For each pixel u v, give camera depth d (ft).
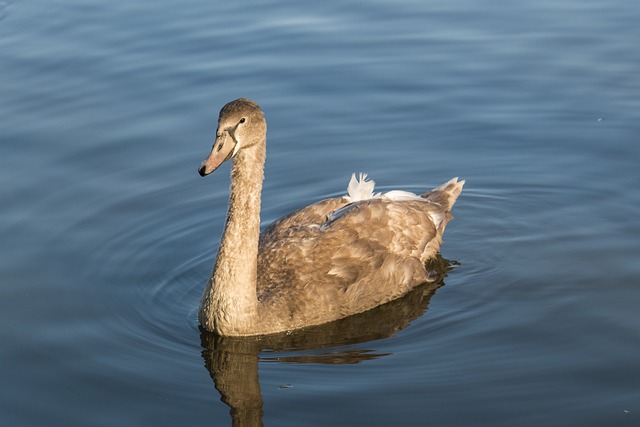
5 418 38.09
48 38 69.46
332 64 66.59
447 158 58.75
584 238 51.34
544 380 39.73
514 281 47.85
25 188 54.90
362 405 38.47
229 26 71.05
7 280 47.83
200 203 54.75
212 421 37.86
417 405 38.37
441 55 67.41
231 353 42.52
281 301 44.11
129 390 39.81
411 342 43.16
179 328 44.60
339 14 72.69
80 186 55.47
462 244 51.88
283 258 45.75
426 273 48.32
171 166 57.31
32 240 51.01
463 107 62.64
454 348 42.50
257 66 66.23
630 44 67.77
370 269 46.16
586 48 67.62
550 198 55.11
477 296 46.80
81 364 41.55
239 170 42.24
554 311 44.93
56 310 45.60
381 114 62.18
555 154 58.49
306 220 47.96
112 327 44.47
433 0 74.54
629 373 39.99
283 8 73.56
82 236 51.55
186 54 67.51
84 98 62.85
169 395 39.47
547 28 70.08
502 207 54.85
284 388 39.78
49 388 39.93
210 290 43.55
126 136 59.52
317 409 38.32
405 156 59.00
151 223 53.01
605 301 45.47
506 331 43.60
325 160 58.65
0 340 43.19
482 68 65.98
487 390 39.24
